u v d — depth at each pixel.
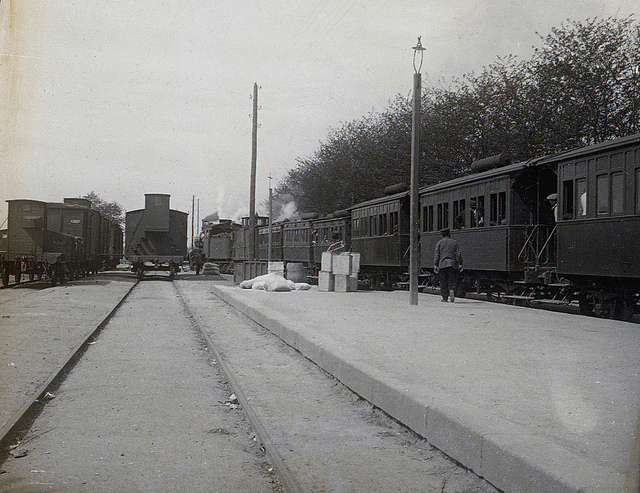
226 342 11.62
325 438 5.45
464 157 30.91
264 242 45.50
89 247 37.22
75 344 10.77
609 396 5.54
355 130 40.50
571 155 14.24
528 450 3.95
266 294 20.73
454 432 4.70
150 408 6.52
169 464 4.76
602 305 13.93
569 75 24.34
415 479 4.42
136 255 38.47
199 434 5.61
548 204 17.09
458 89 30.72
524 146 26.92
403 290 25.14
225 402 6.94
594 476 3.49
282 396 7.11
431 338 9.39
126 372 8.53
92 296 21.94
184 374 8.48
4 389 7.04
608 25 24.50
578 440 4.26
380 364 7.14
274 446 5.17
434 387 5.91
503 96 28.05
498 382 6.15
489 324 11.33
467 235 19.34
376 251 26.62
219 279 40.50
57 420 6.01
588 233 13.67
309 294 20.83
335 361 7.83
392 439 5.43
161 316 16.53
